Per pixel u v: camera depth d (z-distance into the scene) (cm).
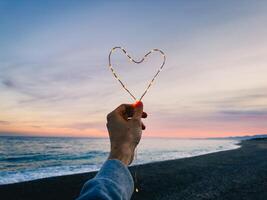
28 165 2058
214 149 4100
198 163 1852
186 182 1185
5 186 1066
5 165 2105
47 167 1797
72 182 1157
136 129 96
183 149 4194
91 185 71
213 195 973
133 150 94
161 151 3606
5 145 6219
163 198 927
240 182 1195
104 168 81
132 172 1410
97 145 6562
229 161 2000
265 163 1891
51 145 6425
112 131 95
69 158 2717
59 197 937
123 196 74
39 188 1044
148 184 1123
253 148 3934
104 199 65
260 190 1047
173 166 1680
